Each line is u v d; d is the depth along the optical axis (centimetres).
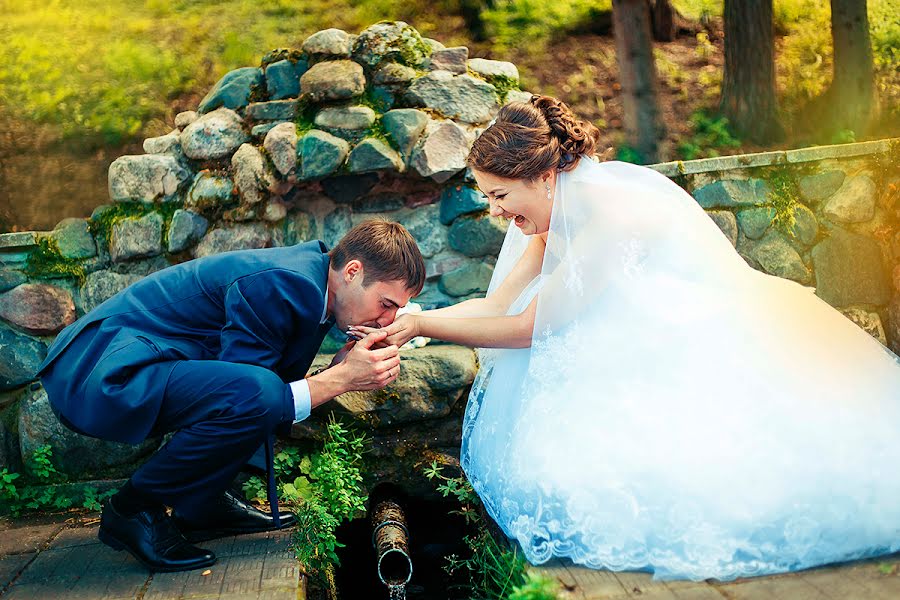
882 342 378
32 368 333
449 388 321
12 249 336
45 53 588
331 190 359
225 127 353
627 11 476
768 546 205
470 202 355
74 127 534
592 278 239
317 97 357
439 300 362
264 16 652
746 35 559
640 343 232
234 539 274
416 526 335
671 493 211
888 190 375
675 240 245
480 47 636
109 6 649
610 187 247
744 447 214
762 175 375
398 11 663
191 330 250
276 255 254
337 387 246
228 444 232
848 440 214
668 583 201
